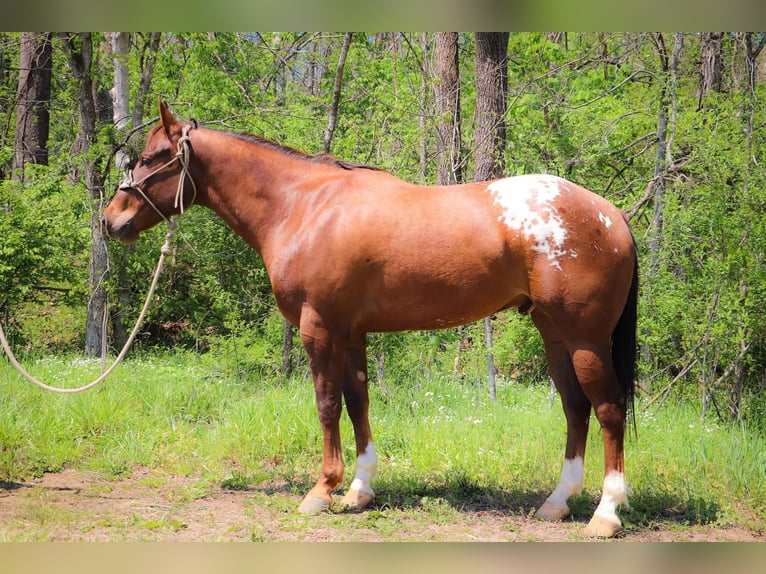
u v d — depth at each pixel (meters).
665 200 7.65
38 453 6.00
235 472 5.79
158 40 11.18
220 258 10.38
